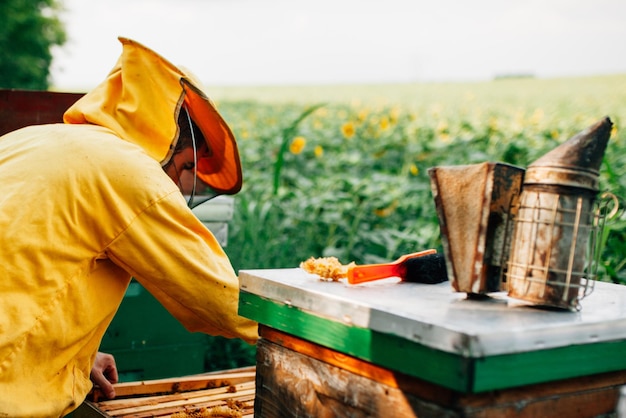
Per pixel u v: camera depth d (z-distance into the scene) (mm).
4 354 1668
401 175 6691
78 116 1999
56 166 1789
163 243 1807
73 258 1771
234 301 1860
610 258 3553
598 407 1311
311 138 8766
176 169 2107
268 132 9680
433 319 1187
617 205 1442
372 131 9078
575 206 1311
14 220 1726
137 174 1811
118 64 2043
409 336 1189
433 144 7270
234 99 21031
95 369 2035
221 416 1856
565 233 1307
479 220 1351
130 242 1794
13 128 2764
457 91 20922
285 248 4730
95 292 1830
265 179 7031
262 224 5008
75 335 1791
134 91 1932
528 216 1332
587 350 1238
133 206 1794
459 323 1167
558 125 8625
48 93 2807
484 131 7773
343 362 1374
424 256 1616
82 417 2025
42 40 19375
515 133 7160
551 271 1307
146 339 2812
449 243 1390
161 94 1920
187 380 2180
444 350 1127
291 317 1485
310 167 7703
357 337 1309
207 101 1970
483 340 1098
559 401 1257
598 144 1315
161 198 1818
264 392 1599
